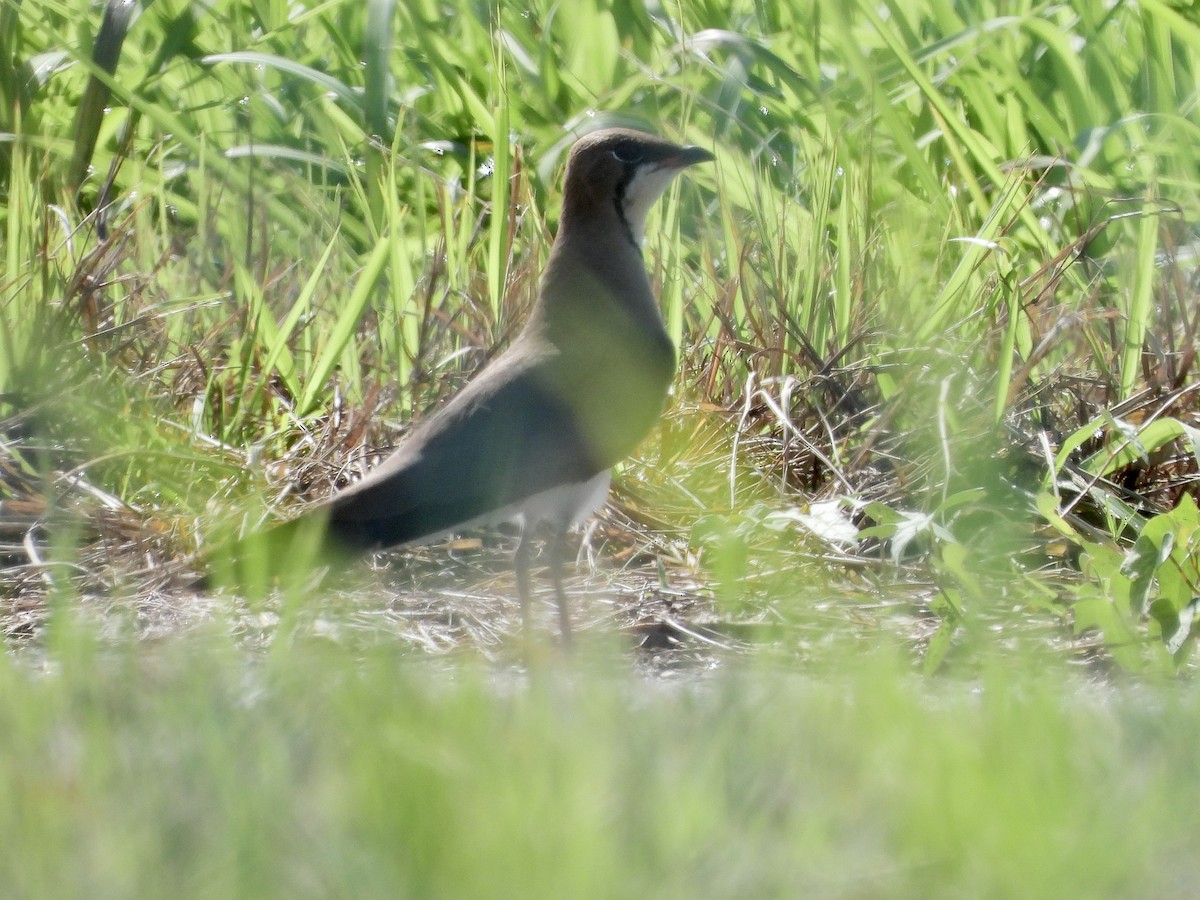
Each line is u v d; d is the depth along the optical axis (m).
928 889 3.81
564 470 9.09
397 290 12.30
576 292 9.70
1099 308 12.55
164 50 15.97
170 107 16.70
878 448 11.48
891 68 15.76
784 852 4.01
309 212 14.33
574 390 9.30
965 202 14.35
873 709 5.18
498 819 4.07
